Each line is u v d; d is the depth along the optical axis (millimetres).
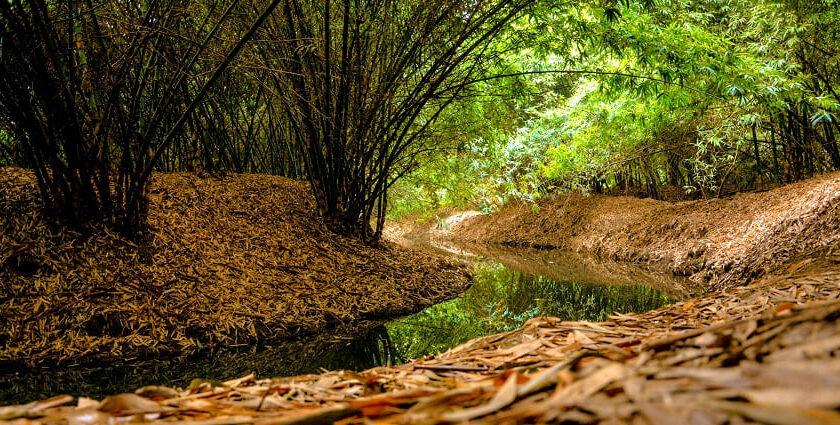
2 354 3424
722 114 9516
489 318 5250
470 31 6066
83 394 2967
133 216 4820
